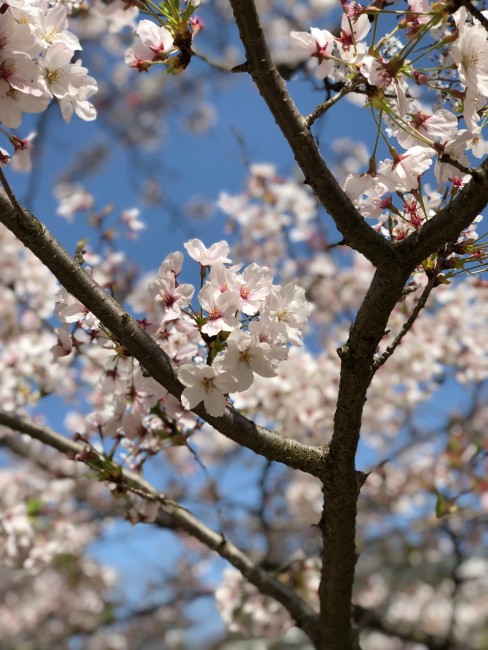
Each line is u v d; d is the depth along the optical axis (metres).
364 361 2.13
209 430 6.87
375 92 1.86
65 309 2.22
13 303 5.00
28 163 2.16
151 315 4.16
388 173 2.04
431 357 5.04
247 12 1.68
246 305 1.97
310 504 6.00
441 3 1.74
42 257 1.98
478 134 1.99
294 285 2.05
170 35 2.04
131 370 2.61
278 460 2.26
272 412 4.41
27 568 4.20
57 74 1.84
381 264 1.99
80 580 7.01
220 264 1.99
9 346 4.33
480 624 7.96
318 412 4.38
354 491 2.37
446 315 5.32
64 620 7.36
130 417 2.71
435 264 2.10
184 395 1.92
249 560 3.24
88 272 2.08
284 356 1.96
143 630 7.75
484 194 1.84
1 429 5.27
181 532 4.06
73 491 6.30
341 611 2.77
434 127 2.00
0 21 1.66
